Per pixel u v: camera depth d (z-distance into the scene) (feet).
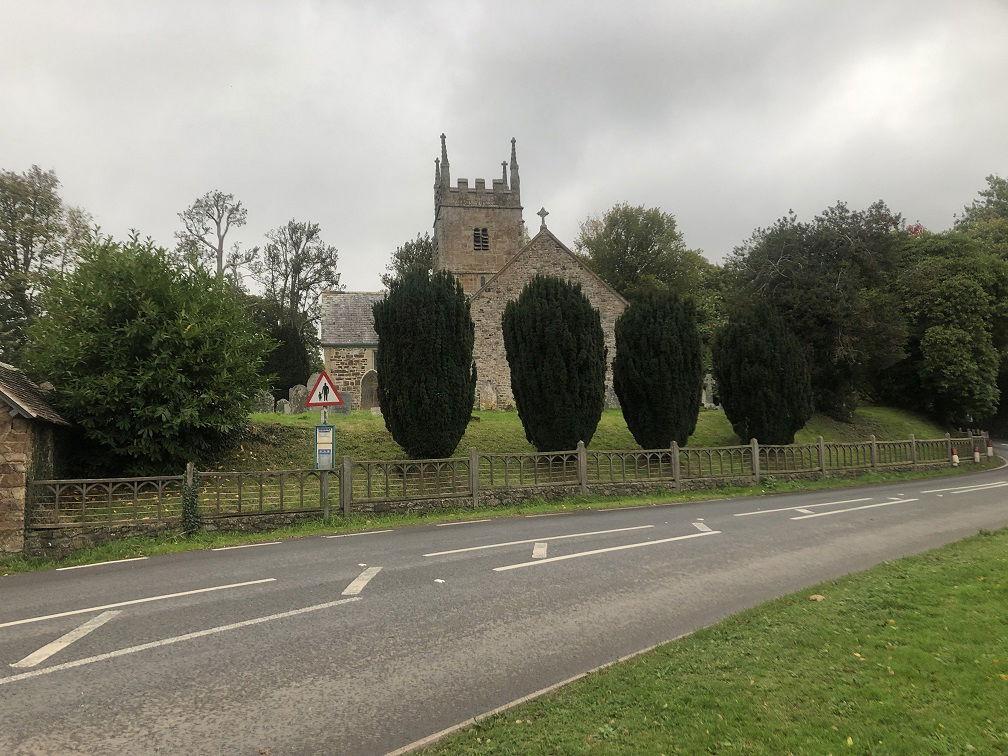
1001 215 172.55
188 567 29.91
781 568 27.30
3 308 91.25
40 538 35.60
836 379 99.14
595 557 29.84
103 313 46.42
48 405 43.62
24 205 94.12
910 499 49.44
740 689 14.21
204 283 51.60
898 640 16.90
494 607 22.13
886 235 98.99
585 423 58.08
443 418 53.26
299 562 30.19
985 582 21.88
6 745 12.88
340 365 107.14
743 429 73.05
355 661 17.31
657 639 18.75
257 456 56.59
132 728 13.60
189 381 47.11
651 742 12.09
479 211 131.75
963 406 110.63
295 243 169.89
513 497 48.88
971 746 11.46
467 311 55.77
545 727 12.93
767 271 97.45
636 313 64.39
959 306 108.37
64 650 18.54
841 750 11.45
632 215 169.68
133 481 37.60
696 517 42.06
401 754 12.25
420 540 35.37
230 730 13.48
